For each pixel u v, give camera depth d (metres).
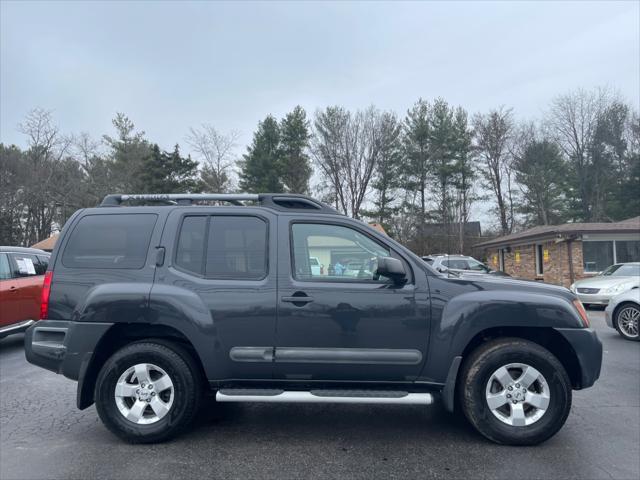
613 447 4.02
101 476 3.50
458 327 4.03
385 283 4.14
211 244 4.28
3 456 3.88
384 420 4.75
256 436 4.31
